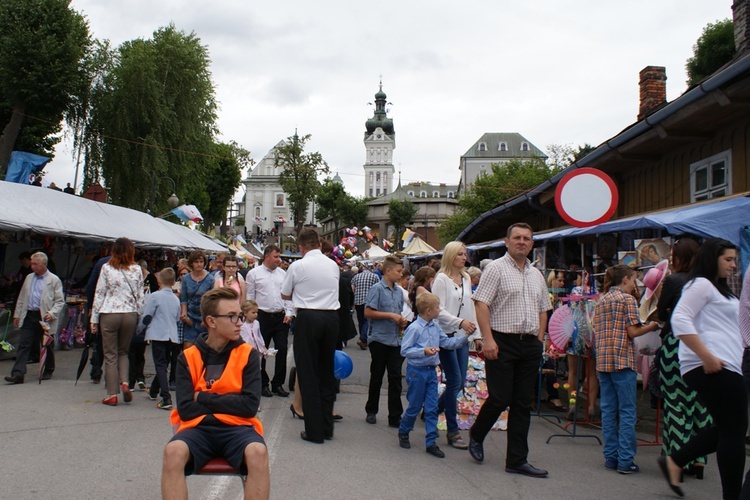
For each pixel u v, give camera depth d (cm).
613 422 549
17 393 770
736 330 423
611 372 544
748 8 1124
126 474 469
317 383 602
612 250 1002
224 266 768
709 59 3656
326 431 612
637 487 494
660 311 512
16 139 2361
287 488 454
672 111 916
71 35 2323
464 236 2505
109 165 2636
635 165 1271
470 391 703
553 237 1023
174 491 319
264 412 723
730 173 946
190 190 3312
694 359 422
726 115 902
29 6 2258
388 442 616
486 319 526
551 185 1394
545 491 477
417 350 578
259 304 823
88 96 2534
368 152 15725
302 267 614
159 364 721
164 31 2844
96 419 645
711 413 421
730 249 429
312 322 600
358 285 1269
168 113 2689
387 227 8794
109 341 725
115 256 736
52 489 430
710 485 503
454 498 452
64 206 1327
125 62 2616
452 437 614
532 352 529
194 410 350
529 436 667
